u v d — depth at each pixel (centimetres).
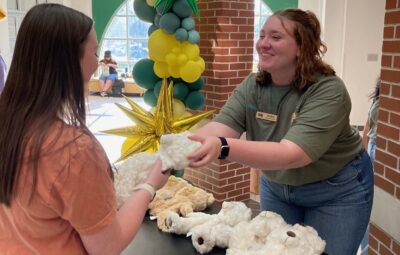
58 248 89
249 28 410
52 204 83
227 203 150
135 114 328
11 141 83
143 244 141
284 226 134
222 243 136
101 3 1128
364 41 747
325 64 155
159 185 114
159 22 329
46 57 83
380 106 221
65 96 85
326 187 165
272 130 164
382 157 220
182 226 147
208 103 411
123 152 331
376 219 227
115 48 1210
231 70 402
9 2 587
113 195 90
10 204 87
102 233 87
